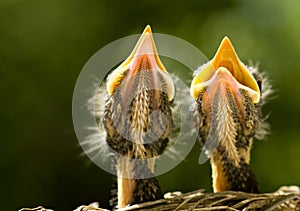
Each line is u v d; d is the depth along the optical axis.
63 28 1.11
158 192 0.54
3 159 1.03
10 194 1.01
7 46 1.09
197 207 0.52
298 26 1.04
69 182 1.01
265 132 0.58
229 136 0.54
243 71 0.54
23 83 1.08
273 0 1.06
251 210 0.53
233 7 1.10
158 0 1.15
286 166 1.00
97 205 0.56
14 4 1.11
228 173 0.55
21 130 1.05
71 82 1.09
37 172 1.03
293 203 0.53
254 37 1.05
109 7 1.13
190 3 1.15
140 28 1.13
